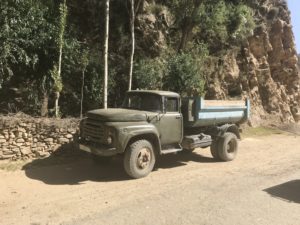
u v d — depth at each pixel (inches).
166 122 396.8
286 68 1056.8
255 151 551.2
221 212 270.1
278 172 406.6
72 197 301.6
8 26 462.3
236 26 850.8
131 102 418.0
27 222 246.8
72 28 604.1
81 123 391.2
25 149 405.7
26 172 373.7
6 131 394.3
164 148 403.2
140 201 293.1
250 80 922.7
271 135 771.4
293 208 283.4
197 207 280.1
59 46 512.7
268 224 249.0
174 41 745.6
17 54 490.9
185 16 733.3
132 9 572.1
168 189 328.5
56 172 381.4
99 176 372.2
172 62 653.9
